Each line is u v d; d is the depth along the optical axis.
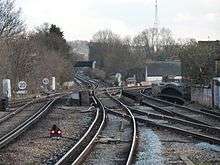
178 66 192.50
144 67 193.62
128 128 42.53
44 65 122.06
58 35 184.12
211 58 82.69
